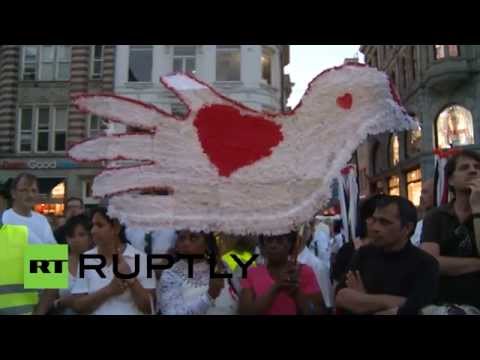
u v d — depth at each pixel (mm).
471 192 2805
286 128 2846
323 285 4113
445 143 23375
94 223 3135
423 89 24297
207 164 2807
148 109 2812
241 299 2857
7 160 20328
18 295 3055
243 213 2791
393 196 2707
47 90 20734
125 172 2781
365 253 2801
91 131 20406
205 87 2865
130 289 2963
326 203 2787
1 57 21031
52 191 20141
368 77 2828
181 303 2994
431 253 2957
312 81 2871
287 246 2887
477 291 2828
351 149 2799
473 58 22234
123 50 19469
